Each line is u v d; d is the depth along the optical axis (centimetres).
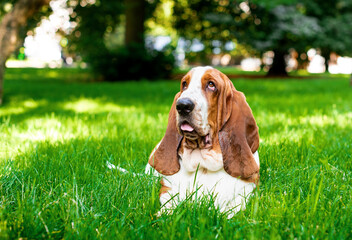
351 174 294
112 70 1619
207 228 204
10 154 353
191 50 2069
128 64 1655
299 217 214
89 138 386
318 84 1426
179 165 247
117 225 212
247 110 243
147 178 271
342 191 255
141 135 448
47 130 457
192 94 221
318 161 330
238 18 1870
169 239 189
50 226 204
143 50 1680
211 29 1931
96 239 191
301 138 398
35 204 226
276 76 2084
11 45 754
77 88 1202
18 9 739
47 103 801
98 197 243
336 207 226
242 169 234
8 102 804
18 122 536
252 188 247
